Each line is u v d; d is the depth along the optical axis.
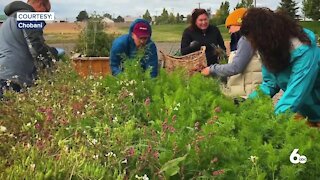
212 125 2.60
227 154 2.34
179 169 2.21
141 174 2.21
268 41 3.39
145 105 3.26
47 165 1.92
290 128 2.54
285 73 3.59
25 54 5.31
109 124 2.87
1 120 2.83
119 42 5.20
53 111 2.92
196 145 2.35
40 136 2.50
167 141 2.44
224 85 4.93
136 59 4.55
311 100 3.87
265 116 2.75
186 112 3.09
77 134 2.52
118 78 3.97
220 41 7.45
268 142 2.50
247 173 2.23
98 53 9.95
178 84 3.94
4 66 5.15
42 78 4.58
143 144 2.45
